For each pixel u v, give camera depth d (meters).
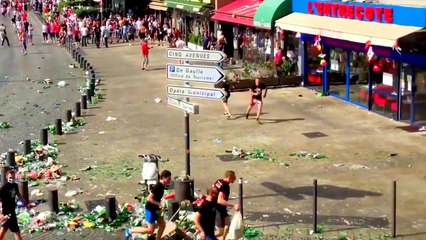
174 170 20.77
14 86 38.75
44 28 65.44
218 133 25.52
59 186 19.45
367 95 29.02
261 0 40.41
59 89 37.34
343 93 31.06
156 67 44.34
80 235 15.78
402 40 24.70
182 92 17.02
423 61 24.73
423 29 23.64
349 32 26.55
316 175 20.00
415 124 25.88
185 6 50.41
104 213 16.67
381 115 27.80
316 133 25.08
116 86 37.28
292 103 30.72
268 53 39.00
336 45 30.84
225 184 14.54
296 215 16.81
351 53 29.98
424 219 16.33
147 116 29.00
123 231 15.98
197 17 50.91
